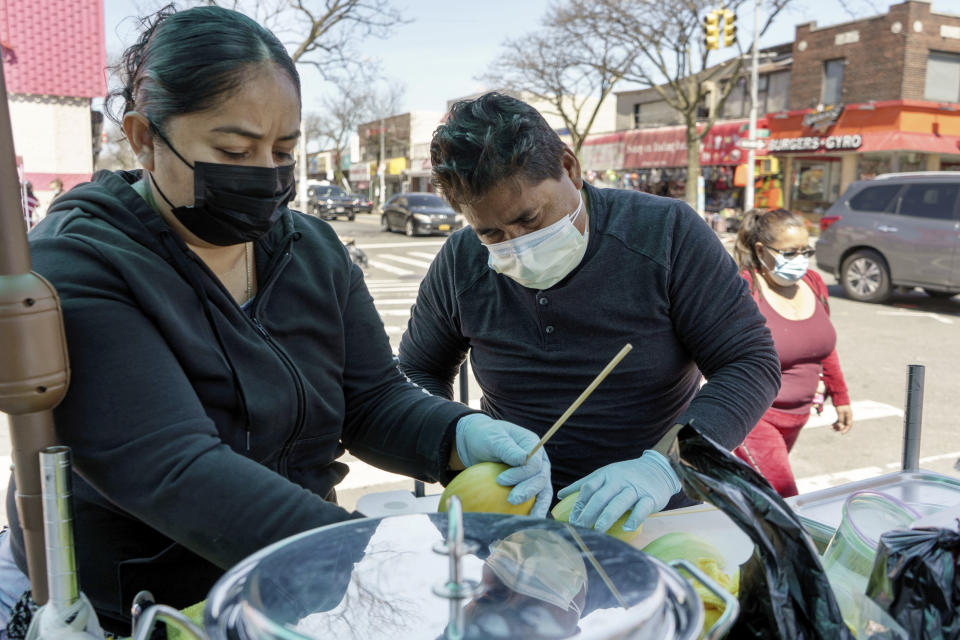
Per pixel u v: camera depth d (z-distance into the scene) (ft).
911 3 71.67
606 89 95.81
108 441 3.49
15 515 3.99
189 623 2.38
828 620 2.76
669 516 4.95
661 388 6.34
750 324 6.10
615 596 2.30
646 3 75.72
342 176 204.23
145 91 3.93
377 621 2.11
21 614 3.74
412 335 7.48
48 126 55.11
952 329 30.27
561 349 6.28
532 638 2.04
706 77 91.66
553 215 5.52
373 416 5.18
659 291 6.05
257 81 3.82
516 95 6.16
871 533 3.61
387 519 2.83
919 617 2.85
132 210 3.99
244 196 3.94
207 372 4.01
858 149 75.72
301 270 4.67
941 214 33.55
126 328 3.62
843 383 11.16
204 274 4.13
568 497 4.81
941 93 75.31
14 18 53.16
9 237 2.70
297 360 4.57
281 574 2.43
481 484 4.43
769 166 77.77
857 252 36.55
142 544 4.11
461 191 5.37
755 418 5.78
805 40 83.35
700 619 2.31
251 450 4.24
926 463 16.10
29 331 2.74
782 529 2.80
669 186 101.50
